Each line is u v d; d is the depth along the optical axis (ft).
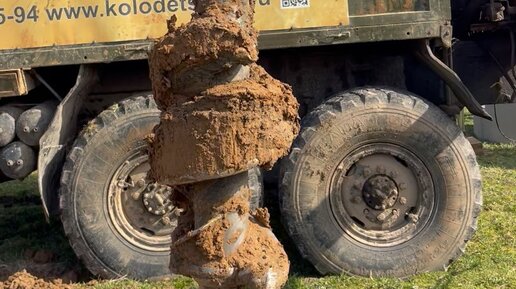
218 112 8.18
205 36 8.26
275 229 20.36
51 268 18.57
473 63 20.65
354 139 16.75
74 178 16.74
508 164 30.01
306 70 18.98
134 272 17.07
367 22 16.65
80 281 17.61
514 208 22.62
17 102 17.72
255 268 8.38
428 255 17.11
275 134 8.43
